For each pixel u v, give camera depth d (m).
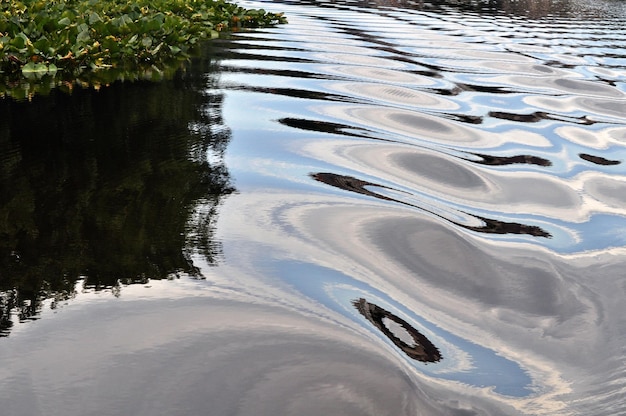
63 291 1.96
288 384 1.58
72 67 5.13
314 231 2.49
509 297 2.17
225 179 2.96
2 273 2.05
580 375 1.78
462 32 9.44
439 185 3.13
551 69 6.66
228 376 1.60
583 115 4.79
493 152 3.73
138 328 1.79
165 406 1.49
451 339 1.88
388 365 1.69
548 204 3.00
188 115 3.96
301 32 8.32
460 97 5.14
